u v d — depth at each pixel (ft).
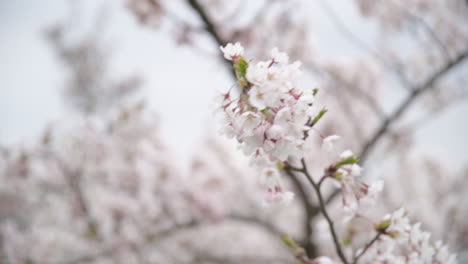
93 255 17.57
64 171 16.71
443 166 24.53
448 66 14.87
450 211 18.07
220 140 22.75
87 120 17.30
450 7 18.83
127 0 12.58
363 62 21.61
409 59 20.77
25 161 15.81
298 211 24.57
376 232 4.90
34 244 18.22
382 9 18.60
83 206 17.17
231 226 24.85
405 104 15.40
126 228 17.25
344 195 4.77
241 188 22.77
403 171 23.76
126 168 17.34
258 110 3.71
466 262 14.17
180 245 22.66
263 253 25.43
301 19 16.63
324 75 18.93
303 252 5.33
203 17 11.30
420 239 4.86
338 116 21.84
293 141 3.63
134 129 18.07
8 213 17.92
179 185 17.69
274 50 3.79
